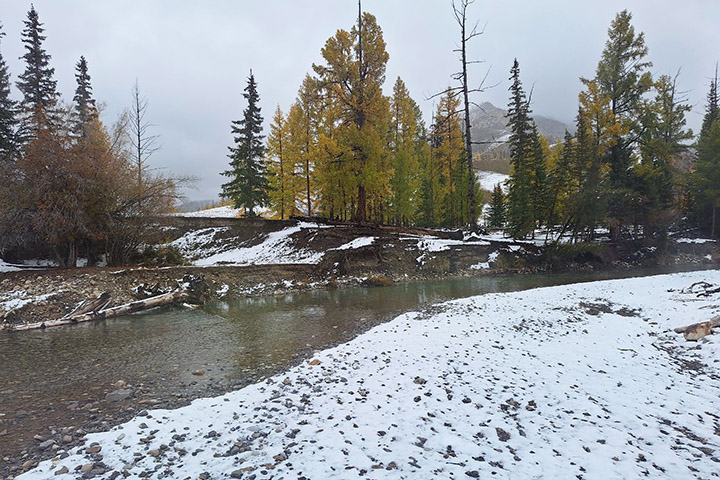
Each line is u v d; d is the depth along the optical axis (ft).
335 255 79.00
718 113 125.08
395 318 40.40
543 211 103.04
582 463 12.41
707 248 103.71
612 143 90.27
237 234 100.89
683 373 22.35
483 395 18.60
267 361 27.63
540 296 49.67
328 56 87.92
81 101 102.17
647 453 13.11
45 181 52.49
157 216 69.10
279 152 111.86
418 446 13.64
